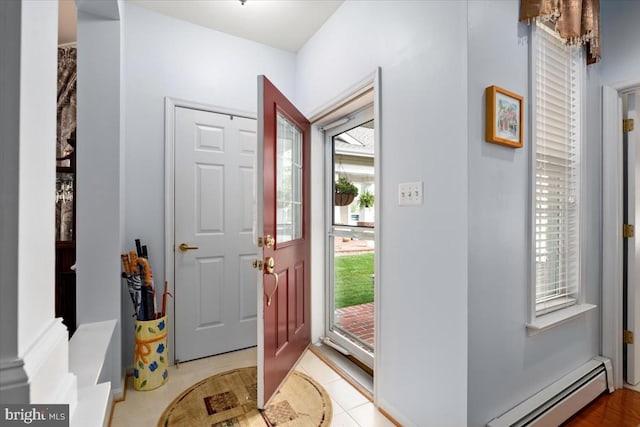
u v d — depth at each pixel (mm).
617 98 1921
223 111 2461
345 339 2408
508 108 1367
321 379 2059
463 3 1258
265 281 1759
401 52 1572
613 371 1913
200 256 2377
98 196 1774
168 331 2246
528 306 1480
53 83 711
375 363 1744
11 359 545
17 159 552
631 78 1842
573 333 1766
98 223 1775
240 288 2543
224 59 2471
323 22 2324
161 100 2234
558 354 1664
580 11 1611
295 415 1674
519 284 1445
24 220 571
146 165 2186
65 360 743
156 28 2217
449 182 1315
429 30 1410
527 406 1436
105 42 1786
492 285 1329
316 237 2613
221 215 2461
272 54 2691
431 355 1402
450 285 1312
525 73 1477
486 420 1307
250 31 2457
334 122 2484
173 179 2275
